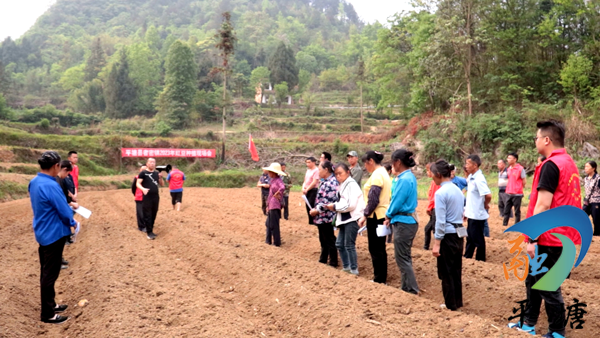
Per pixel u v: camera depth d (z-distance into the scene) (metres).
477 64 34.56
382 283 6.98
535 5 33.50
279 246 10.05
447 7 34.06
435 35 33.88
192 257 9.05
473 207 8.25
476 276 7.07
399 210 6.41
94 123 70.06
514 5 33.53
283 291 6.45
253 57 130.25
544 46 31.75
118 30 179.88
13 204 19.86
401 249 6.44
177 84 69.88
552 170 4.50
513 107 31.80
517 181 11.65
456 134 33.19
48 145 39.31
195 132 55.94
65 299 6.62
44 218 5.68
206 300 6.25
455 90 35.56
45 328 5.52
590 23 30.97
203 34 161.88
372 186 6.95
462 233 5.75
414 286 6.49
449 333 4.74
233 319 5.53
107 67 101.00
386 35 43.47
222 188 33.00
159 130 55.66
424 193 23.50
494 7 33.78
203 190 29.81
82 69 111.50
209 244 9.50
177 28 183.12
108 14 197.75
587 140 26.62
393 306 5.67
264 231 12.01
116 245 9.85
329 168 8.39
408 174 6.41
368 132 59.41
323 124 63.72
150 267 8.01
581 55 30.20
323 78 103.12
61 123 67.69
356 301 5.93
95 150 41.16
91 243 10.04
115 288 6.55
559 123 4.68
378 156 7.13
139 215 11.99
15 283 6.91
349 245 7.78
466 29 33.59
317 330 5.20
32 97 99.31
